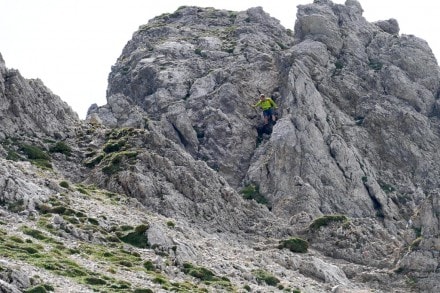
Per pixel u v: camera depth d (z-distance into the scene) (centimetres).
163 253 8344
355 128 12356
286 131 11719
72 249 7788
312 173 11544
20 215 8288
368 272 9706
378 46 13488
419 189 12000
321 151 11738
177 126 12288
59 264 7244
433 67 13212
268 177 11562
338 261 9975
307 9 13600
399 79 12950
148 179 9906
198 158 12125
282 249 9719
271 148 11831
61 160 10288
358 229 10306
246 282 8344
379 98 12762
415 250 9762
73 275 7156
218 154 12131
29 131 10488
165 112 12700
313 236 10219
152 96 12938
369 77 12938
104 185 9875
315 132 11838
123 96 13112
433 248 9756
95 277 7181
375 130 12438
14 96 10500
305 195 11225
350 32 13438
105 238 8300
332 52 13150
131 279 7444
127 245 8312
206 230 9731
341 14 13675
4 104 10394
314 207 11138
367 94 12794
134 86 13312
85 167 10256
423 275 9619
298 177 11388
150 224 8544
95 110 13025
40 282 6725
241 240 9831
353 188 11612
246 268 8694
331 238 10194
